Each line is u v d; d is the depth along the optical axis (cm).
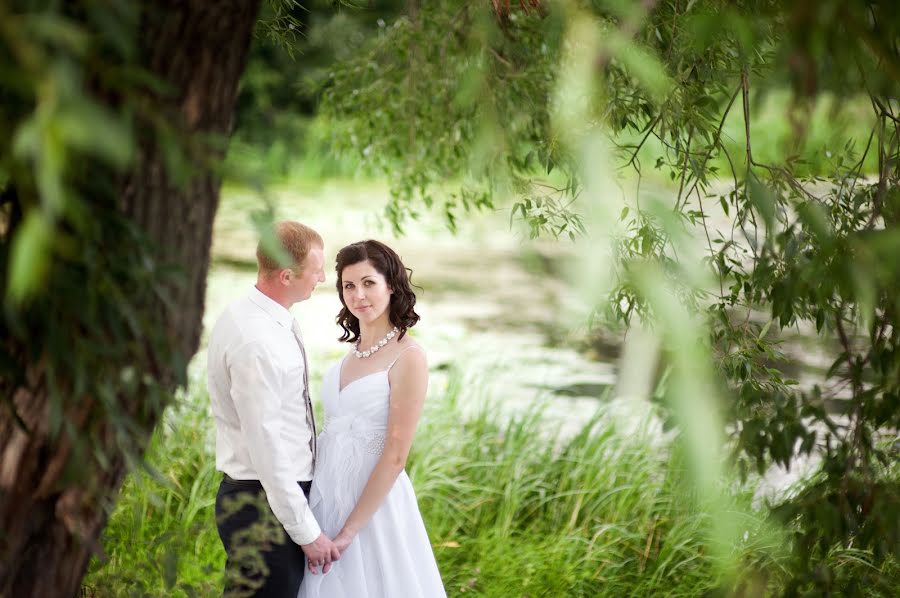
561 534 594
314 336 1188
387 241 1978
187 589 303
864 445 307
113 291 196
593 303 85
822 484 311
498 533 597
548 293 1570
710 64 372
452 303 1459
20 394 213
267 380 379
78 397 203
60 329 194
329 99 647
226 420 398
